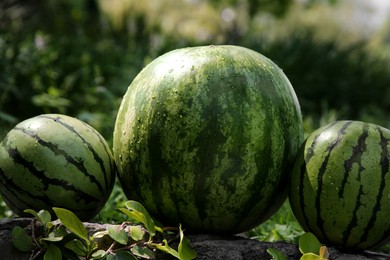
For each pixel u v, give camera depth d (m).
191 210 1.57
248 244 1.56
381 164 1.53
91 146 1.60
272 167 1.57
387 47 8.65
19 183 1.58
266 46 4.58
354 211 1.53
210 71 1.56
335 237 1.56
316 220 1.56
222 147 1.54
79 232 1.50
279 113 1.57
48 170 1.57
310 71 4.40
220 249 1.54
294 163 1.59
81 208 1.61
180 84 1.56
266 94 1.57
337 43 5.27
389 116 4.52
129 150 1.59
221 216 1.58
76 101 3.20
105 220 1.87
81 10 5.08
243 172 1.55
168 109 1.55
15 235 1.55
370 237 1.55
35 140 1.57
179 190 1.56
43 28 4.72
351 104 4.52
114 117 2.78
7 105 3.16
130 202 1.53
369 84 4.72
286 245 1.56
